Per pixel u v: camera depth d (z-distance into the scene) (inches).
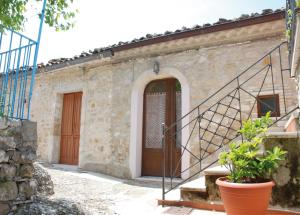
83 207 140.6
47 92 334.3
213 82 220.1
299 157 108.9
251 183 96.0
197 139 219.3
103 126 275.6
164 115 251.0
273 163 98.7
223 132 209.5
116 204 152.9
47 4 169.2
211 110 205.5
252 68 207.0
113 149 262.8
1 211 116.5
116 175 255.0
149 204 148.7
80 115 309.0
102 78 286.5
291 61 133.2
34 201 131.5
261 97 201.5
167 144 242.7
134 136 250.1
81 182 213.8
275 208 110.9
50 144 314.3
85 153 285.0
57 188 185.5
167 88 252.8
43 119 331.0
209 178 127.5
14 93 132.9
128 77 265.6
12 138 124.5
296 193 107.8
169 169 238.7
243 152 101.9
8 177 121.0
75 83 309.9
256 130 108.7
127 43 249.1
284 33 198.8
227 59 217.6
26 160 129.0
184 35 221.9
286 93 192.1
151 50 252.1
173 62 241.0
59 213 124.3
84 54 279.4
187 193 132.8
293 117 126.3
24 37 137.8
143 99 262.8
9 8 158.2
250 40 211.2
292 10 104.7
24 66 137.2
